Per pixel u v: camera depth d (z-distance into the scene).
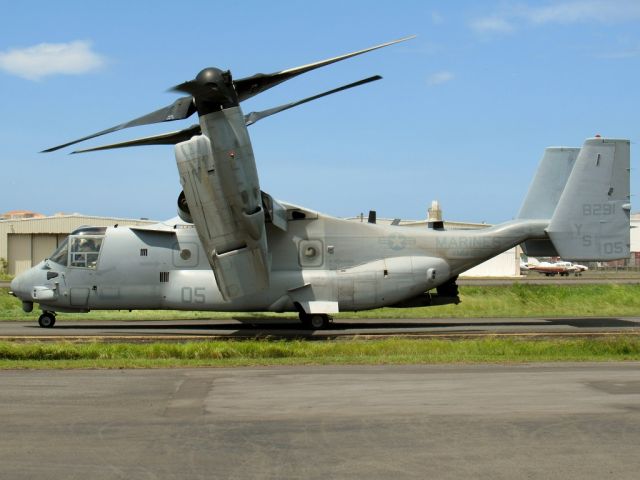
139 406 9.94
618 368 13.37
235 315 29.23
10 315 28.91
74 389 11.21
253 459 7.45
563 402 10.13
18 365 13.95
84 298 23.78
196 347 16.41
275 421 9.05
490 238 24.64
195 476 6.93
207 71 17.77
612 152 24.02
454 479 6.83
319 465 7.26
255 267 19.83
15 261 66.56
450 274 24.50
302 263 23.83
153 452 7.70
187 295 23.55
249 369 13.42
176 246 23.81
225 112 18.33
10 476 6.91
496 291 37.31
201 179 18.73
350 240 24.06
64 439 8.20
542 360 14.64
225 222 19.16
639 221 104.38
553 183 25.39
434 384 11.59
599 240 23.92
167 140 21.36
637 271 90.00
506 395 10.65
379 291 23.78
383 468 7.16
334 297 23.56
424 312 30.20
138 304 23.89
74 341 19.53
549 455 7.57
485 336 20.52
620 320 26.45
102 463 7.32
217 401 10.27
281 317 28.44
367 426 8.80
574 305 32.34
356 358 15.08
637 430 8.58
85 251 23.92
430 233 24.58
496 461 7.38
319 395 10.70
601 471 7.05
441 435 8.38
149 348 16.30
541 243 25.36
